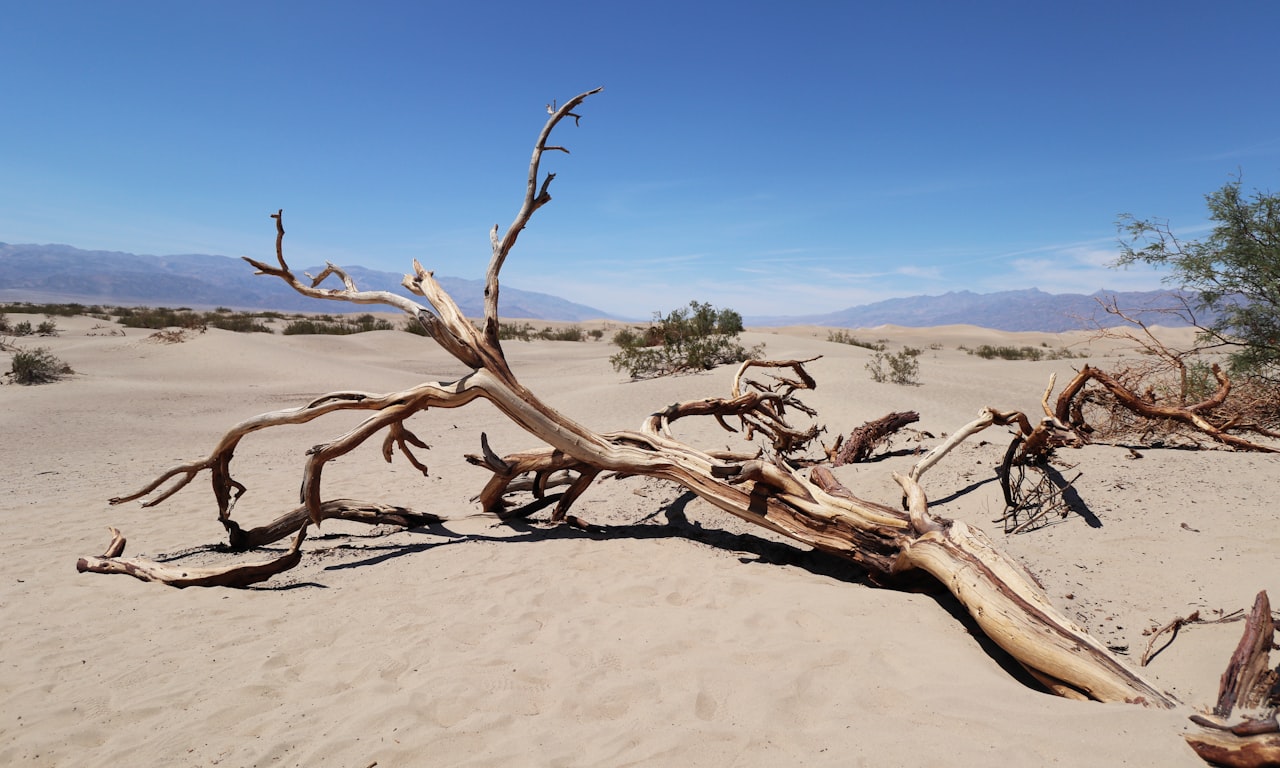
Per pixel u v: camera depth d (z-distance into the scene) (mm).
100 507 8344
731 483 5949
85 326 38312
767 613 4270
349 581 5539
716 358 21984
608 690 3338
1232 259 8672
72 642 4242
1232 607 3891
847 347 29625
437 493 9234
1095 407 11094
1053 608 3471
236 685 3607
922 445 9562
